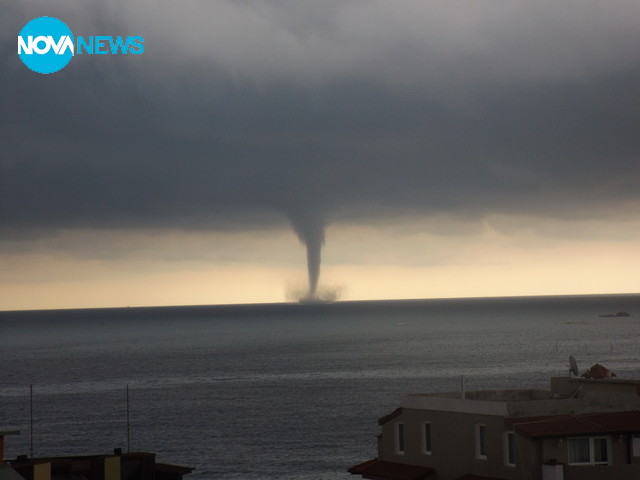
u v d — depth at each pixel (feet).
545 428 190.90
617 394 212.84
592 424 193.06
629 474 181.88
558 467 185.06
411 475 209.05
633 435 193.36
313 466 566.36
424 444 215.10
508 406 197.26
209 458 605.73
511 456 195.00
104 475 196.34
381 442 227.20
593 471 183.73
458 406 206.80
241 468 565.94
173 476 217.97
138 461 203.10
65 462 194.80
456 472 206.18
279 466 570.46
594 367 247.09
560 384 242.58
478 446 201.77
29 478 184.85
